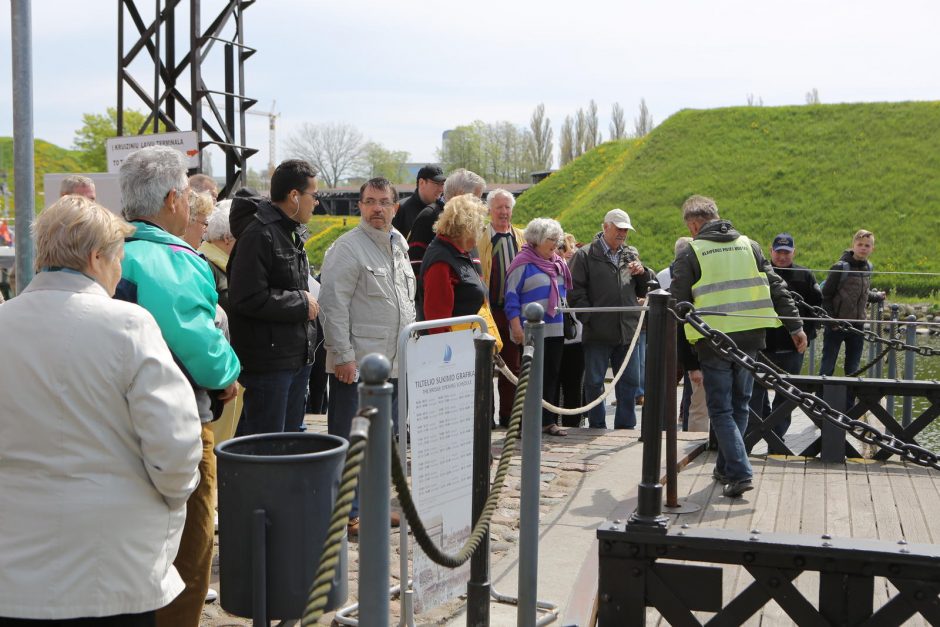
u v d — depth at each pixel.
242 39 11.52
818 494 6.18
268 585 3.12
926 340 21.92
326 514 3.18
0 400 2.48
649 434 3.79
